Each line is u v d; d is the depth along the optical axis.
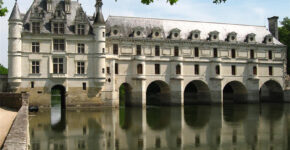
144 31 81.00
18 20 65.69
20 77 66.00
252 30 93.75
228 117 56.44
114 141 34.72
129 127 44.19
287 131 41.56
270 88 96.12
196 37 84.19
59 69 68.88
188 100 97.06
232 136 38.44
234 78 86.81
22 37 66.50
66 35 68.88
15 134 15.89
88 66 70.69
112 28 76.19
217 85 83.94
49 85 67.88
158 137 37.47
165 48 80.56
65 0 71.69
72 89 69.50
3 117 35.22
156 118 54.56
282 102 92.31
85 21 70.88
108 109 69.12
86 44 70.56
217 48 85.56
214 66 84.00
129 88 78.19
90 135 37.59
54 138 35.31
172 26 85.25
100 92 71.50
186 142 35.06
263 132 40.94
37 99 67.12
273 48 91.81
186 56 82.38
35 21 67.44
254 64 88.06
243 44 87.88
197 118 54.88
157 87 102.69
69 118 52.34
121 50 76.62
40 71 67.50
